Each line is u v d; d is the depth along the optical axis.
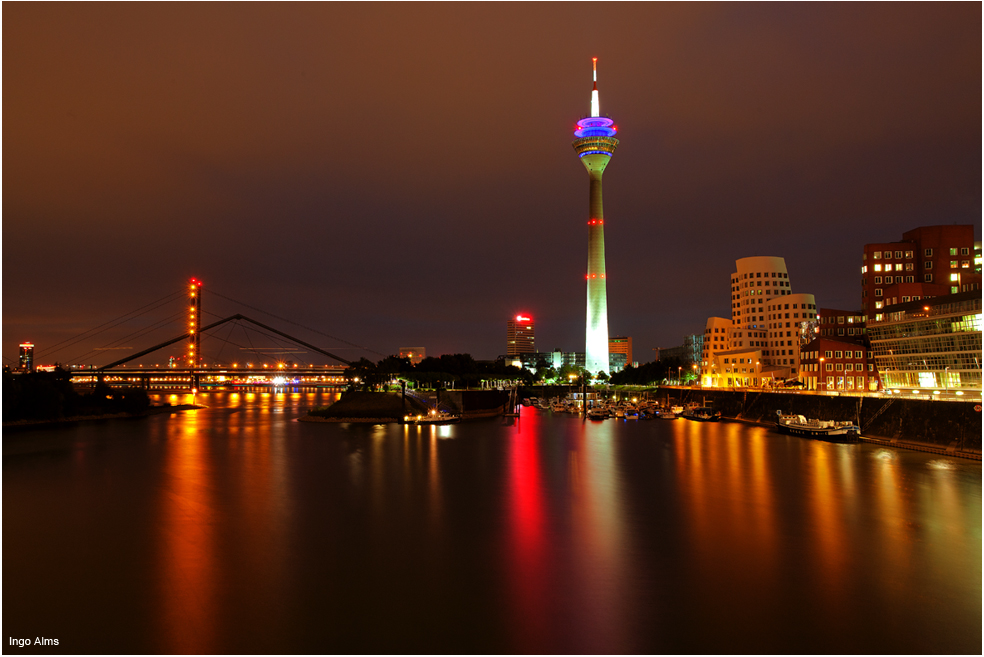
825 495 77.62
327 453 118.81
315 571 53.34
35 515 70.88
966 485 82.25
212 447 127.75
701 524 65.81
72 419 186.00
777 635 41.84
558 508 73.19
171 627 43.53
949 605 45.97
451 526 65.94
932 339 147.88
